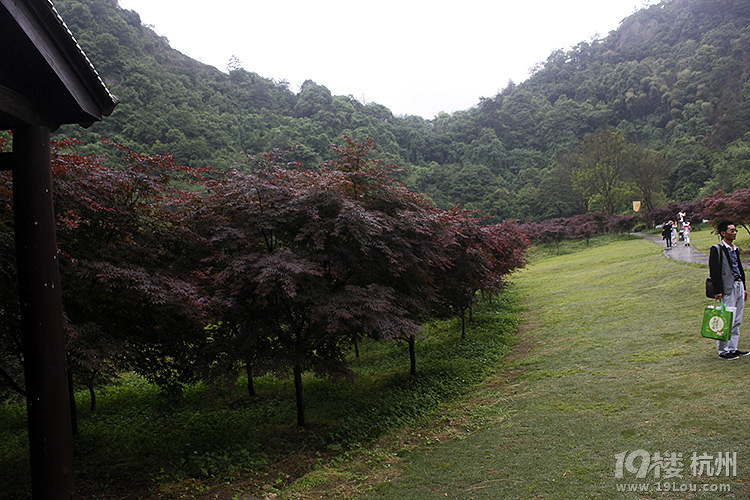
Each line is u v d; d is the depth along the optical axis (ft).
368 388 29.01
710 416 14.69
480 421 20.61
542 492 12.64
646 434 14.70
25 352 9.88
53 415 9.92
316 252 22.61
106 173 18.89
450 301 36.88
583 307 42.14
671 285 40.60
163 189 21.01
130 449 20.38
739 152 163.73
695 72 261.44
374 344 44.16
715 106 235.81
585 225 131.44
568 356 27.81
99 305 18.53
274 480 16.99
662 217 137.08
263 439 21.04
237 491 16.01
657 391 18.11
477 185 242.58
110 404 29.12
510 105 345.51
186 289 18.29
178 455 19.45
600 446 14.75
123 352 17.61
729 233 19.47
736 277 19.35
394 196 25.29
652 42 341.00
